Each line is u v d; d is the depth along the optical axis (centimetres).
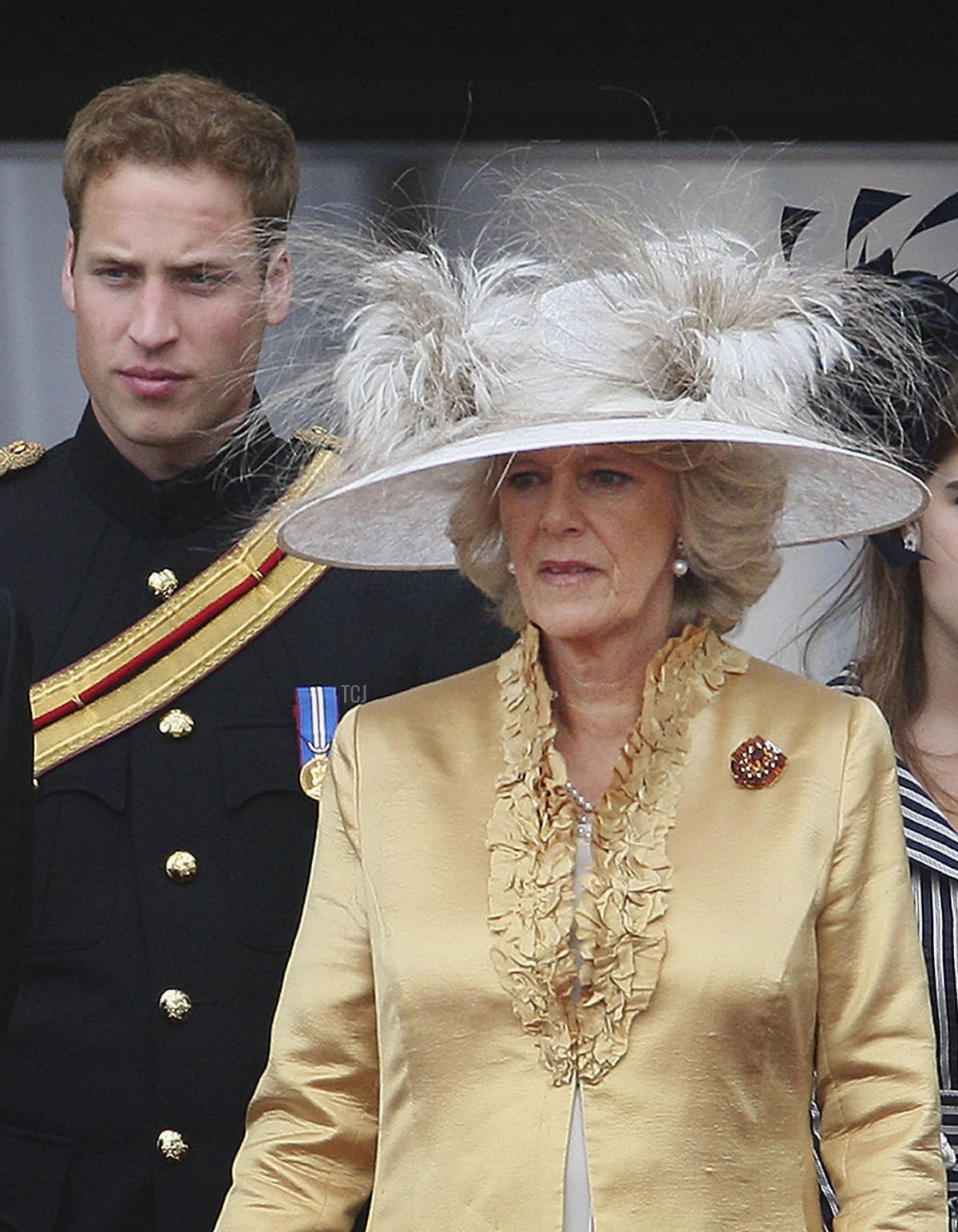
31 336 1955
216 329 1482
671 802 1194
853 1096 1190
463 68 1933
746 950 1154
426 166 1939
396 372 1257
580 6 1923
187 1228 1455
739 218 1517
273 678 1530
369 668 1532
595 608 1203
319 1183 1226
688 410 1200
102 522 1567
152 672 1528
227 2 1919
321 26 1923
